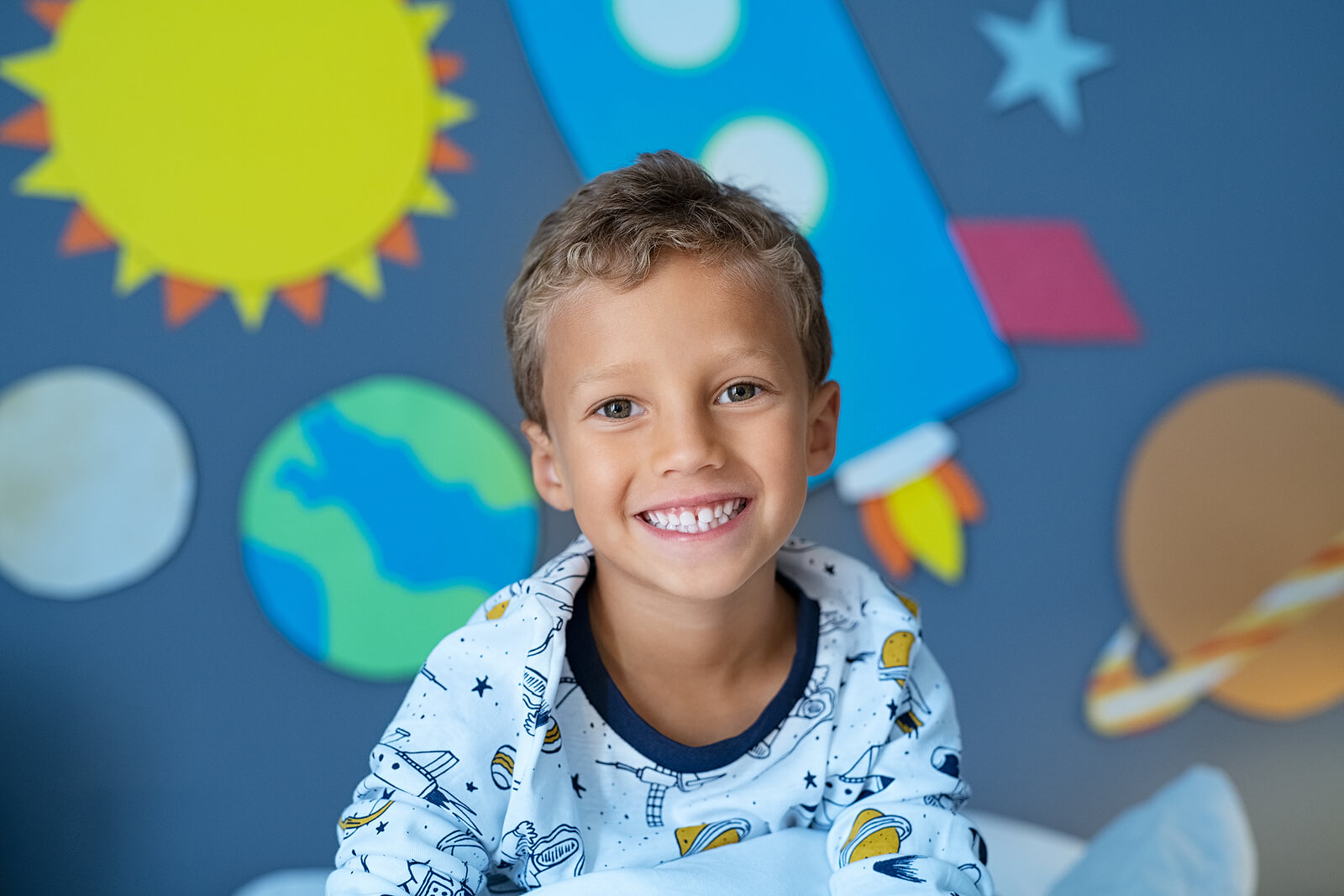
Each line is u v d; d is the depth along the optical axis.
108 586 1.36
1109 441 1.63
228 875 1.38
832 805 0.87
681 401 0.75
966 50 1.60
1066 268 1.62
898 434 1.55
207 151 1.39
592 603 0.87
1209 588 1.65
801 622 0.87
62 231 1.36
